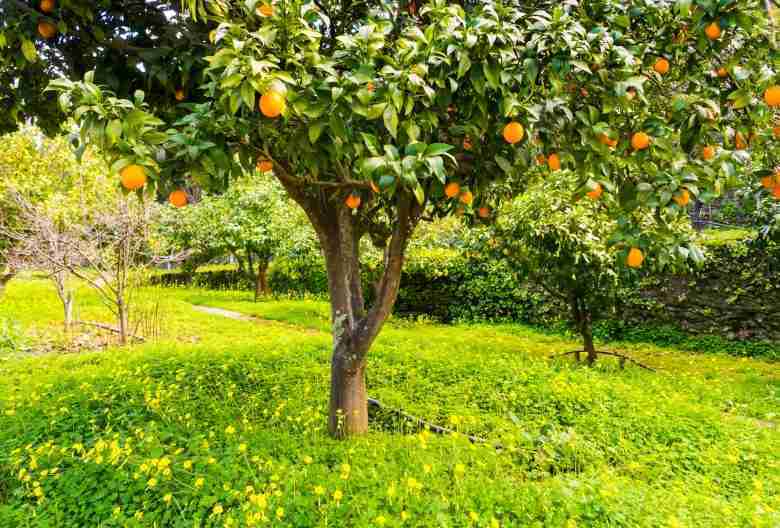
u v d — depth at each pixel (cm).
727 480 329
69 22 286
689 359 726
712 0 219
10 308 1033
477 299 1077
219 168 209
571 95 247
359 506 272
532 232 598
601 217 579
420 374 547
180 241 1521
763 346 759
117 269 791
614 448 364
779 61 241
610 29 261
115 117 182
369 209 441
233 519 265
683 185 228
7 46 284
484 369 550
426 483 293
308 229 1370
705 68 275
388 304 371
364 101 194
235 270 1781
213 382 514
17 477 318
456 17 215
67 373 550
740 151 253
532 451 350
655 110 277
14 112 337
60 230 806
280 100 178
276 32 191
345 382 387
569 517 260
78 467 327
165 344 707
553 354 706
